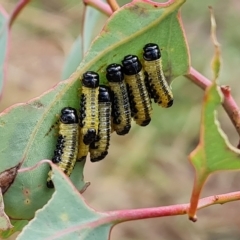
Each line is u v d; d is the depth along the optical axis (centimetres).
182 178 70
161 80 28
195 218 24
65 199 25
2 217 26
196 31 81
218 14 83
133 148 72
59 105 27
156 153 72
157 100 29
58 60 80
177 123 74
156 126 74
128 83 28
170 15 27
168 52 28
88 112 27
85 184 28
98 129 28
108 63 28
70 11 84
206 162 24
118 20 27
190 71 29
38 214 25
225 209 67
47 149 27
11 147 27
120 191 69
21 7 32
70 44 80
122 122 28
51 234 25
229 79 74
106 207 67
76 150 27
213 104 23
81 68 27
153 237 65
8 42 32
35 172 27
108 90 28
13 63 79
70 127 27
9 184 27
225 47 78
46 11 84
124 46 28
